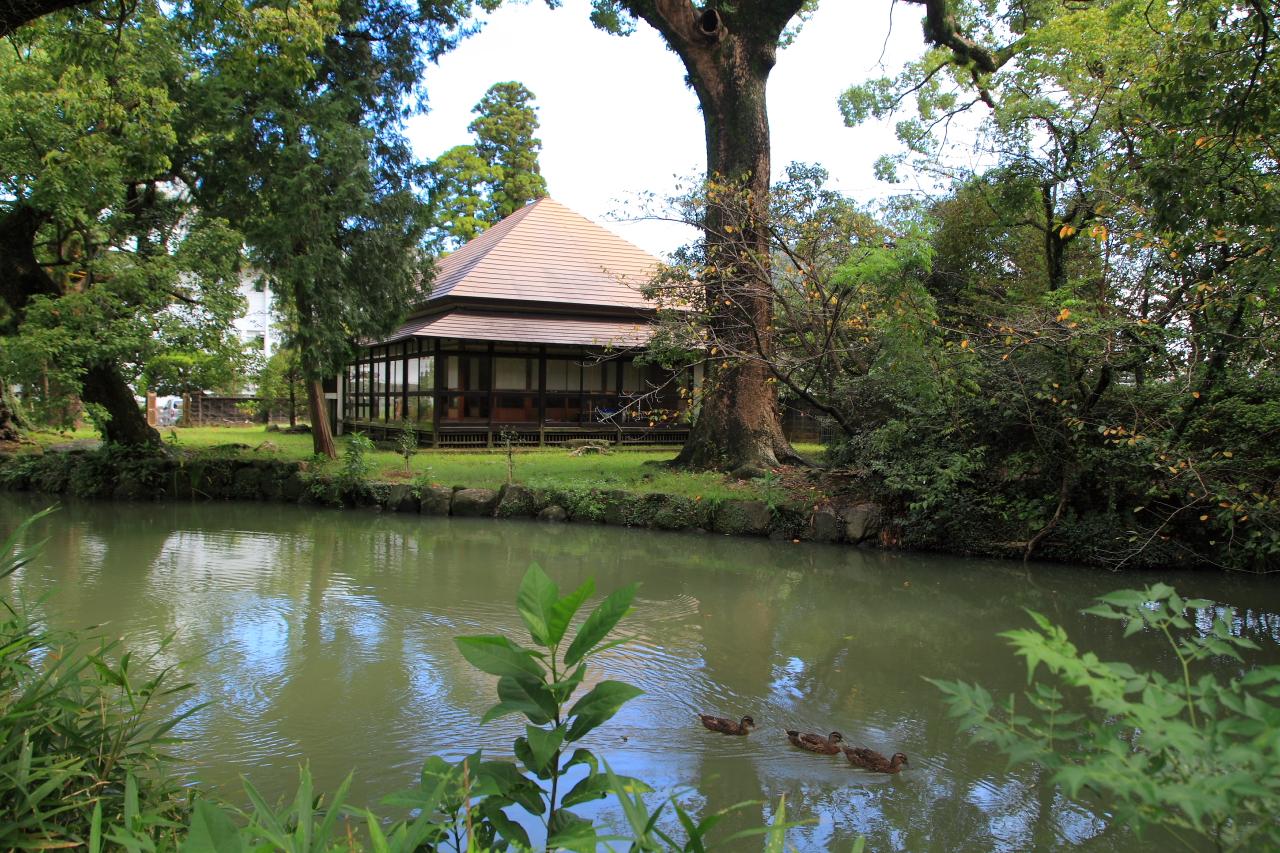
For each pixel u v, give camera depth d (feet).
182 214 44.32
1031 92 32.04
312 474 42.70
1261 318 25.11
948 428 30.66
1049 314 27.96
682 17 41.19
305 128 42.75
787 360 37.73
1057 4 42.55
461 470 45.85
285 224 41.65
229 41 34.58
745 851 10.44
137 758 9.41
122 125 34.88
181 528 35.35
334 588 24.34
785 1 41.45
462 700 15.48
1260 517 24.90
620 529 35.32
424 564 28.07
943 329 31.81
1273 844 4.00
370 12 46.68
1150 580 26.37
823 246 35.37
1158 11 27.55
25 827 7.06
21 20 15.76
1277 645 19.52
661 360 41.29
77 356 34.24
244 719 14.47
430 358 61.31
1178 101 18.58
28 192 35.19
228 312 38.88
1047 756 4.31
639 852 5.15
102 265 37.22
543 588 5.69
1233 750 3.83
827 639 19.99
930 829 11.22
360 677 16.69
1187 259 24.68
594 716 5.63
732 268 36.99
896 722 14.85
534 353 63.98
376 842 4.83
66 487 45.14
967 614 22.41
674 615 22.11
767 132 42.73
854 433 36.42
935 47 48.57
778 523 33.40
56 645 10.50
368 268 46.06
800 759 13.26
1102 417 28.25
